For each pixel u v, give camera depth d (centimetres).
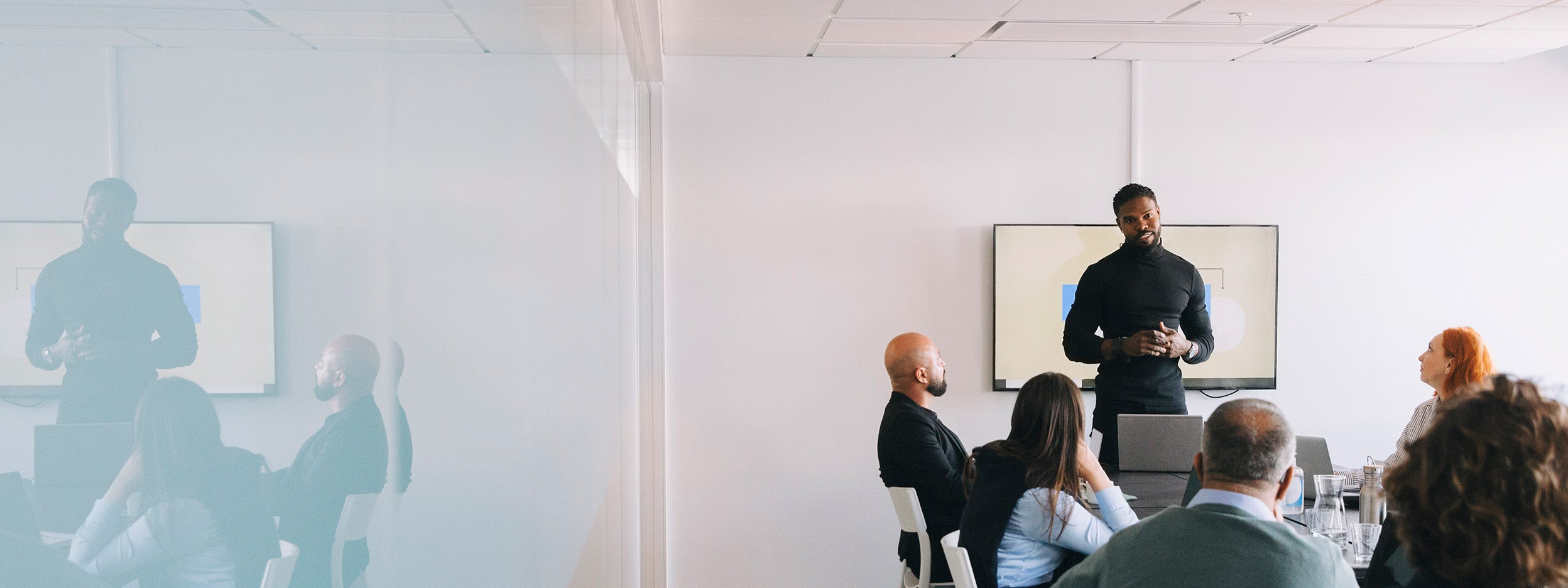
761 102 532
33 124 30
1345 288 554
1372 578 233
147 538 37
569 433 178
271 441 48
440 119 85
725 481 538
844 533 543
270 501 48
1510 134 559
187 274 40
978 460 311
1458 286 559
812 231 536
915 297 539
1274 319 548
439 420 85
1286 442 196
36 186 31
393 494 71
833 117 534
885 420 383
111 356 34
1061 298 540
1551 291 562
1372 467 321
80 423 33
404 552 75
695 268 532
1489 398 148
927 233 539
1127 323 438
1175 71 544
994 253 536
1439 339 399
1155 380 431
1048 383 301
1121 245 499
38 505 31
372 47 65
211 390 42
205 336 41
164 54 38
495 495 110
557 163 162
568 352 176
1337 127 551
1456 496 143
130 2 36
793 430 539
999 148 540
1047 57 533
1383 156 554
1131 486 377
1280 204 551
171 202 38
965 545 301
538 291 142
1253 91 547
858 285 538
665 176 530
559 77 165
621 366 332
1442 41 491
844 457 541
